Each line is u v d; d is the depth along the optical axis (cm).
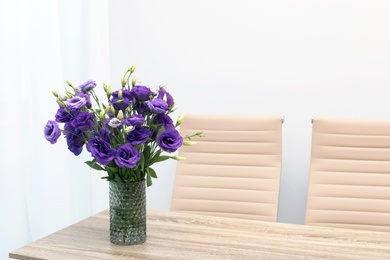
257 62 274
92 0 292
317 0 261
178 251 144
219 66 282
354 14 256
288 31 267
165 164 294
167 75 293
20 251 143
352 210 211
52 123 140
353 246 150
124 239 148
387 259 139
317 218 212
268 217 219
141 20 295
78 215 301
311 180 217
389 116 258
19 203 235
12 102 230
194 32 285
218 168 229
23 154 248
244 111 280
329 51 262
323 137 219
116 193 147
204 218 180
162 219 178
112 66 305
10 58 229
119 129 141
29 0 246
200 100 288
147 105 143
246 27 274
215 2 279
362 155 214
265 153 228
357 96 261
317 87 266
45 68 255
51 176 262
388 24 253
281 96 272
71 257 138
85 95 145
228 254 141
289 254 142
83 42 294
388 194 209
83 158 300
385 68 256
